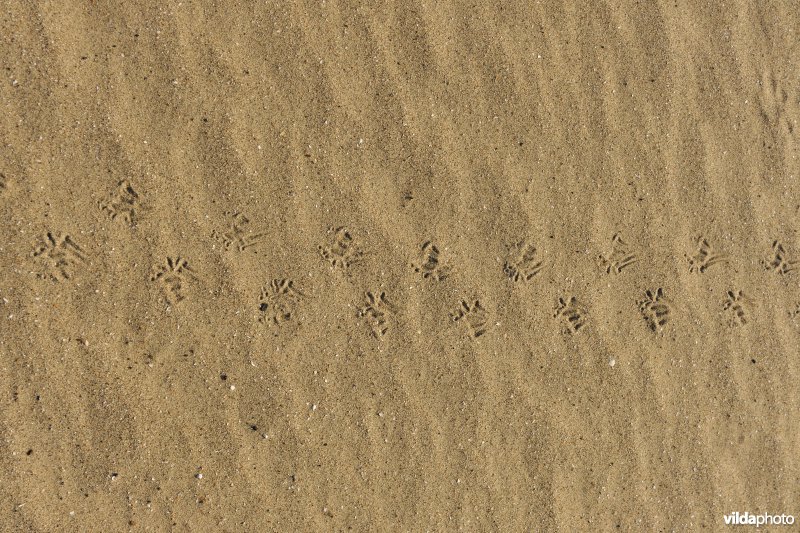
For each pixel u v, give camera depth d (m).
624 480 2.15
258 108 1.97
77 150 1.87
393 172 2.03
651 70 2.17
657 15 2.17
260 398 1.97
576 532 2.12
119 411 1.90
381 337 2.03
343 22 2.00
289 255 1.99
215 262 1.95
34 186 1.84
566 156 2.12
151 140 1.91
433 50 2.05
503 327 2.09
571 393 2.12
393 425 2.03
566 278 2.12
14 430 1.84
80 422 1.88
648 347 2.17
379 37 2.02
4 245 1.83
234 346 1.96
